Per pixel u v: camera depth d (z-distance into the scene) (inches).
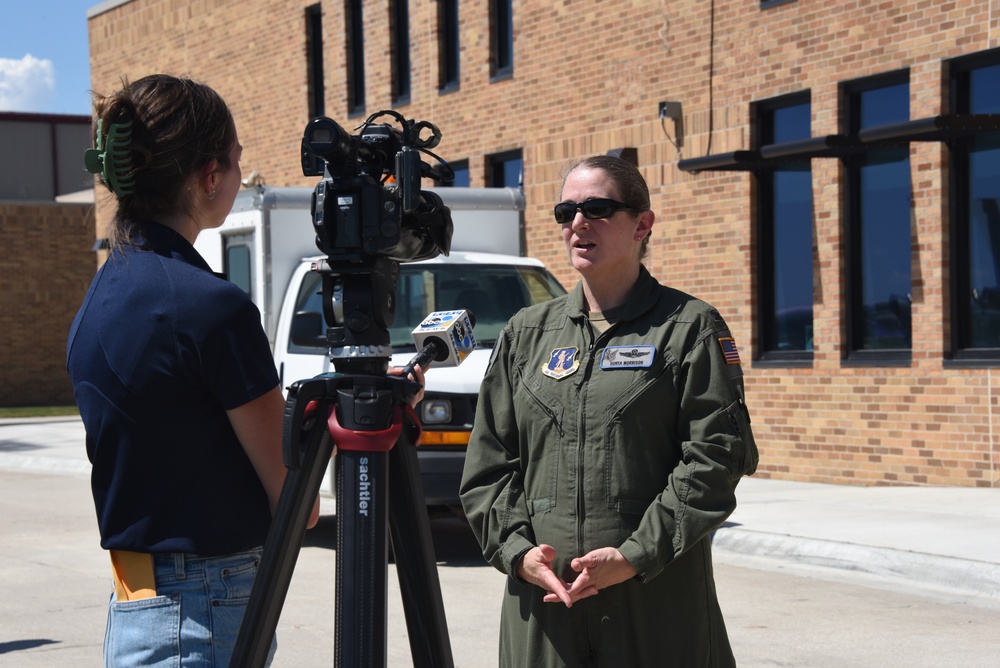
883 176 424.8
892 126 379.9
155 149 94.0
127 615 92.6
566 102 538.9
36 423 864.9
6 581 306.3
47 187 1211.9
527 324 116.4
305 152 94.4
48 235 1081.4
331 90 669.3
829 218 434.6
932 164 399.9
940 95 398.0
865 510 355.9
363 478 89.8
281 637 241.8
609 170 111.3
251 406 92.5
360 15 661.9
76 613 268.5
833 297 434.0
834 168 432.1
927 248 402.6
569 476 108.7
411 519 94.0
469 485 114.7
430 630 93.7
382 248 91.6
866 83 425.4
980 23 385.1
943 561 280.2
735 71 466.3
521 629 110.7
